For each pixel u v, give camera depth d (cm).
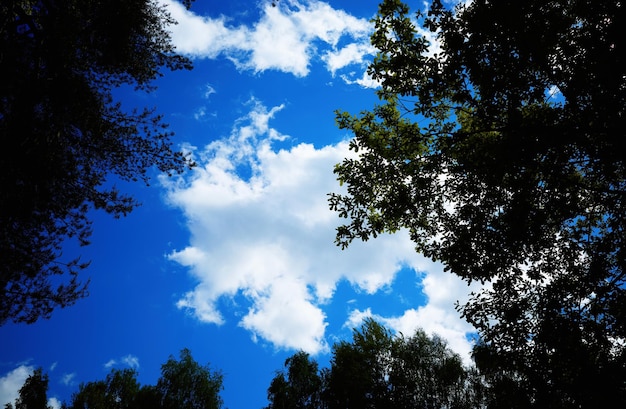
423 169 981
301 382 2842
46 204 972
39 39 1012
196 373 3381
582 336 727
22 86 914
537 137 751
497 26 743
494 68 773
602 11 661
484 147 869
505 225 877
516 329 788
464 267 914
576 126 699
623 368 646
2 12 940
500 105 811
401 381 2125
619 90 649
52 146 1002
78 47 1092
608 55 644
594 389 655
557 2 728
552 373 718
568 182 782
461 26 789
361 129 1091
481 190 907
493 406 768
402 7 893
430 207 1044
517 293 846
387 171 1051
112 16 1160
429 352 2219
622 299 722
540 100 766
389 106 1076
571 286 790
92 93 1109
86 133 1136
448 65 820
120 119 1219
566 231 887
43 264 964
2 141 857
